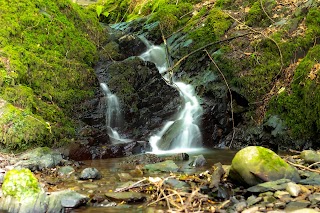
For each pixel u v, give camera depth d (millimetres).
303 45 7047
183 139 6820
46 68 6555
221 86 7273
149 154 5633
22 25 6945
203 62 8047
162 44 9312
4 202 3270
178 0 10500
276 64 7035
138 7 12086
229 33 8234
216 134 7035
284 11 8102
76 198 3424
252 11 8375
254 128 6672
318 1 7543
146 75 7547
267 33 7668
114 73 7469
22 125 5465
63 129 5973
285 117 6316
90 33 8562
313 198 3266
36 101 6031
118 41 8961
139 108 7188
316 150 5812
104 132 6488
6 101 5613
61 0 8141
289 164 4152
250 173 3801
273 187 3564
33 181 3377
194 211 3188
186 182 4035
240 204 3248
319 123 5859
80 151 5746
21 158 5023
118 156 5984
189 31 8992
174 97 7473
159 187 3732
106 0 13711
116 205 3441
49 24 7379
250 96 6953
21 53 6398
